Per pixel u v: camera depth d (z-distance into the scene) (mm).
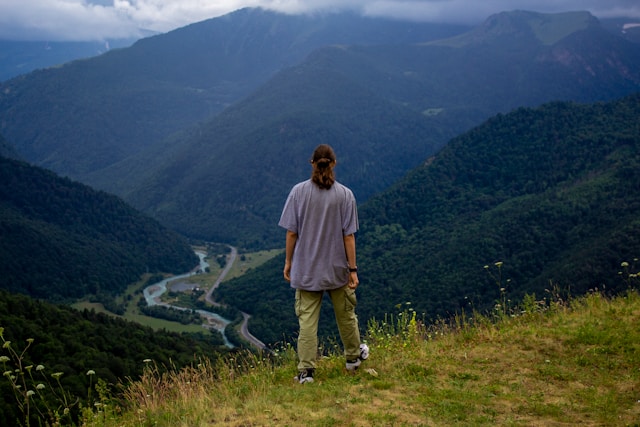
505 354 6086
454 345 6613
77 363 31172
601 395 4859
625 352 5801
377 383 5312
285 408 4828
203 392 5496
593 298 7902
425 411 4656
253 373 6176
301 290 5434
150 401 5480
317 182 5184
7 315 39906
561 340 6332
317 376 5777
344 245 5305
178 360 37406
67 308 52719
